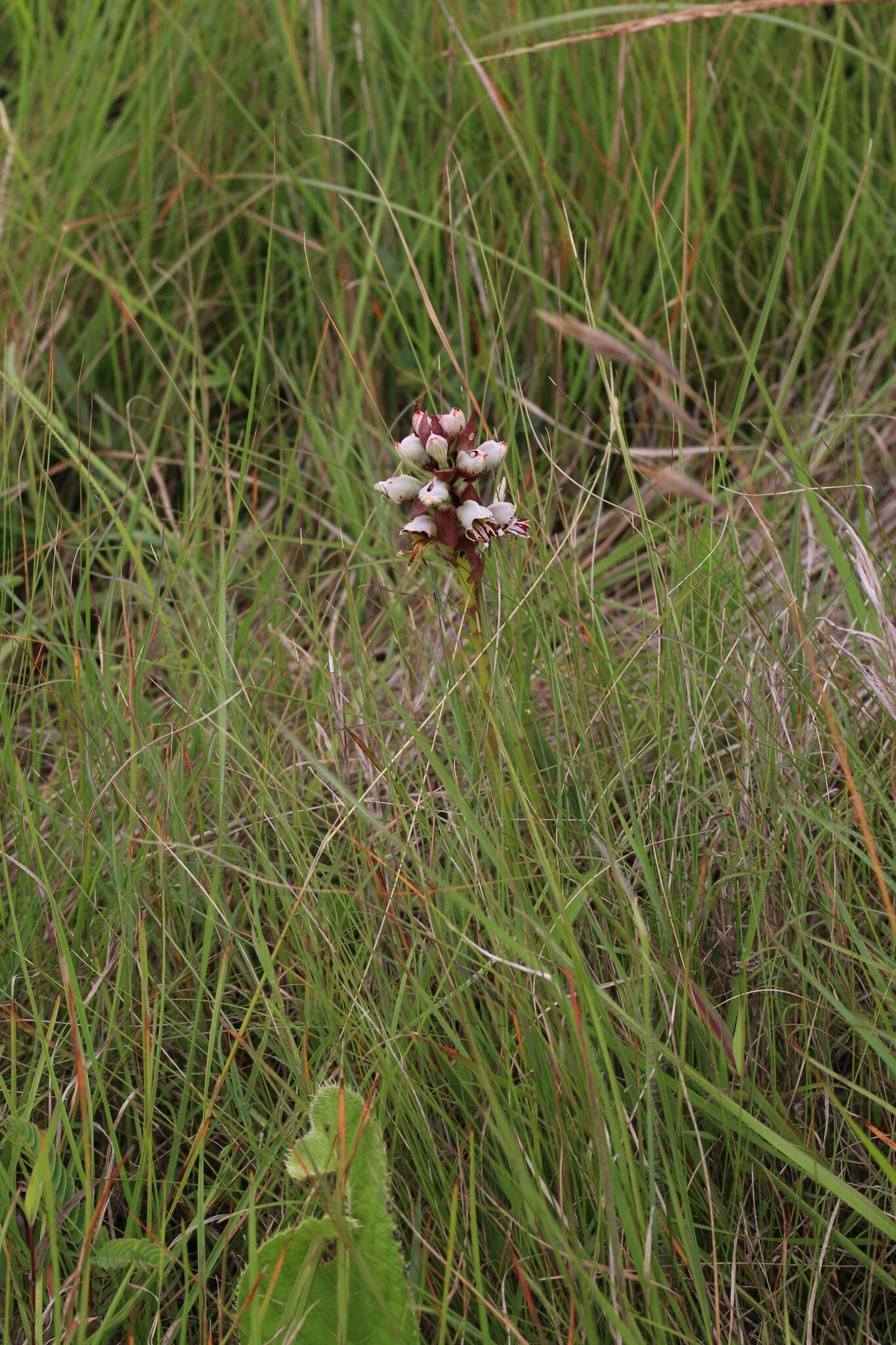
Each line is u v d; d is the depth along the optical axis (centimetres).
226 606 260
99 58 303
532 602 258
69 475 285
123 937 248
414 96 296
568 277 285
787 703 254
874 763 251
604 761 257
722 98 297
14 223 287
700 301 288
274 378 288
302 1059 243
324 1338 237
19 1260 241
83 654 261
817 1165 238
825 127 283
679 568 260
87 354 288
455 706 254
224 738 251
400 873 248
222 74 310
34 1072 245
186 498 271
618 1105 238
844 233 266
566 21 288
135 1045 248
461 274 284
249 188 297
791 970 247
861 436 281
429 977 246
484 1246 241
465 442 244
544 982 242
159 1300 239
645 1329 238
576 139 291
